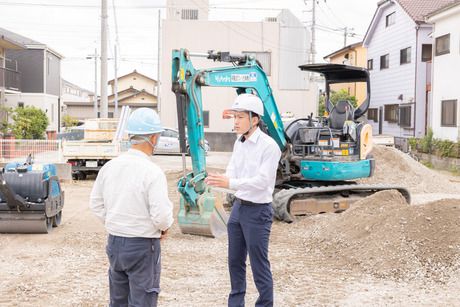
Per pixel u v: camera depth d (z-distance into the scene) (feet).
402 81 92.94
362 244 24.95
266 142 15.89
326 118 38.01
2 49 96.22
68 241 28.48
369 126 36.94
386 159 55.83
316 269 23.38
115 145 56.34
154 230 12.92
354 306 18.56
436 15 75.10
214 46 100.89
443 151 71.05
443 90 74.79
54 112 119.14
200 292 20.20
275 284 21.11
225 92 101.55
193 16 106.52
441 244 23.11
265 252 16.05
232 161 16.66
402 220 24.95
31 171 30.14
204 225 28.89
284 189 35.68
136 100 196.13
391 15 97.81
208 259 25.00
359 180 51.75
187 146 31.07
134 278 12.89
